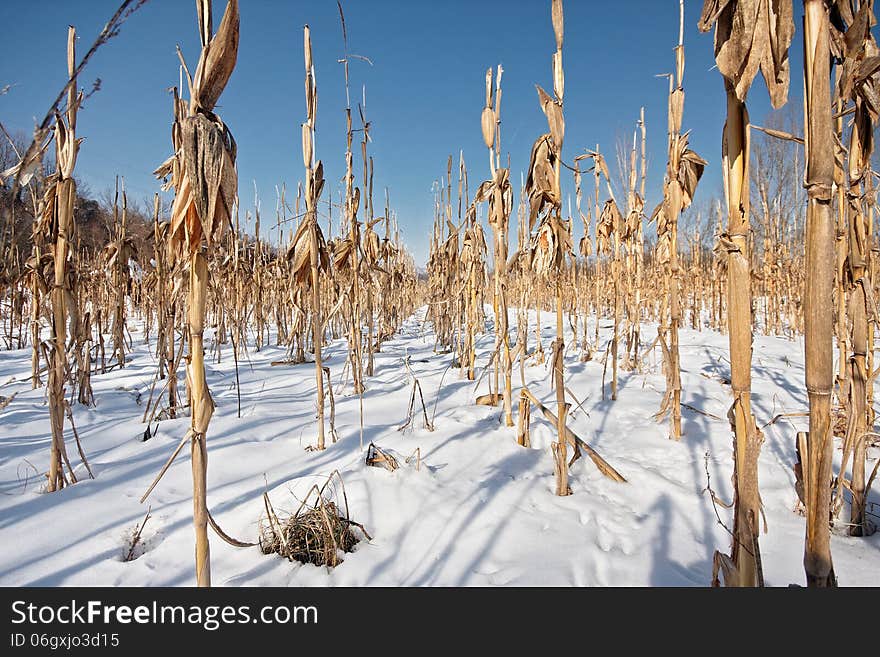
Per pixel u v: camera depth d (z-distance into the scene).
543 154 2.56
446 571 1.84
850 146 1.77
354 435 3.31
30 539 1.96
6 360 6.85
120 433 3.42
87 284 6.27
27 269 3.73
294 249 3.29
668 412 3.97
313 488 2.10
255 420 3.65
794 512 2.30
